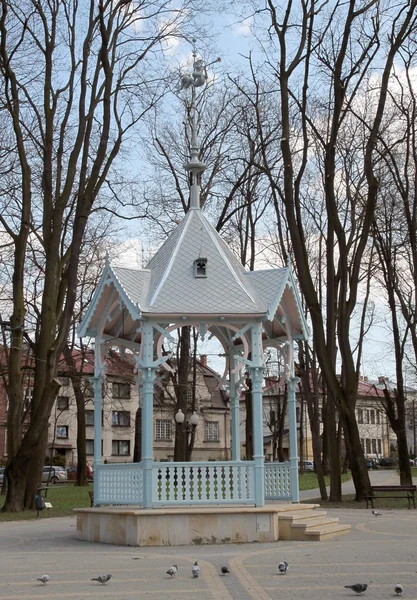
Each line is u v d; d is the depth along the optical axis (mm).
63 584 11031
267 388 20625
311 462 80312
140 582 11109
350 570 11984
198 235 18766
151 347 17000
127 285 17609
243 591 10250
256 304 17438
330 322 30250
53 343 27234
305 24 27484
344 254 30422
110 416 79812
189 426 34406
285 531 16453
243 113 35156
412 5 27344
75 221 26844
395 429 35781
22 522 23797
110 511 16312
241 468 16625
